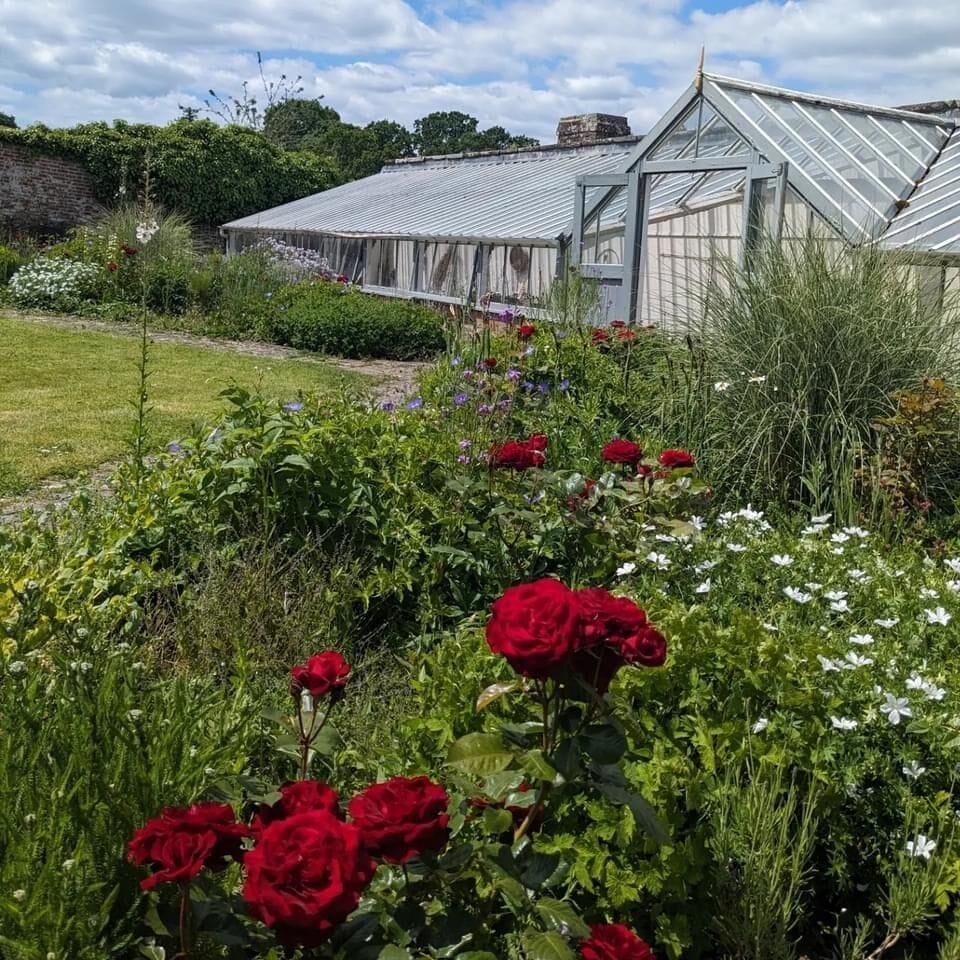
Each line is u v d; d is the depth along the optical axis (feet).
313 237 77.25
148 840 5.97
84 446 27.02
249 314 56.70
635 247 45.14
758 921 8.32
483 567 15.69
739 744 9.40
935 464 20.25
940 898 8.54
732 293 24.30
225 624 13.23
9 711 7.98
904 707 9.52
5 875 6.49
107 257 61.26
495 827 7.00
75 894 6.50
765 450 20.84
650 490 15.85
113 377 38.47
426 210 70.23
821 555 14.48
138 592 13.92
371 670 13.73
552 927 6.69
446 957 6.87
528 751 6.82
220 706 10.25
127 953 6.93
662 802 8.64
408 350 51.83
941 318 23.36
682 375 23.56
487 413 21.88
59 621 11.05
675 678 9.92
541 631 6.17
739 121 40.60
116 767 7.41
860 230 32.09
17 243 77.97
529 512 15.38
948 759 9.53
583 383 25.82
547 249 53.21
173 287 59.67
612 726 6.82
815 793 9.17
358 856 5.56
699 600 13.88
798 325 21.70
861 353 21.35
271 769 10.17
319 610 14.05
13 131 84.74
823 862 9.61
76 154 88.58
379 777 9.40
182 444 16.94
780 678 9.82
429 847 6.00
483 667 10.23
